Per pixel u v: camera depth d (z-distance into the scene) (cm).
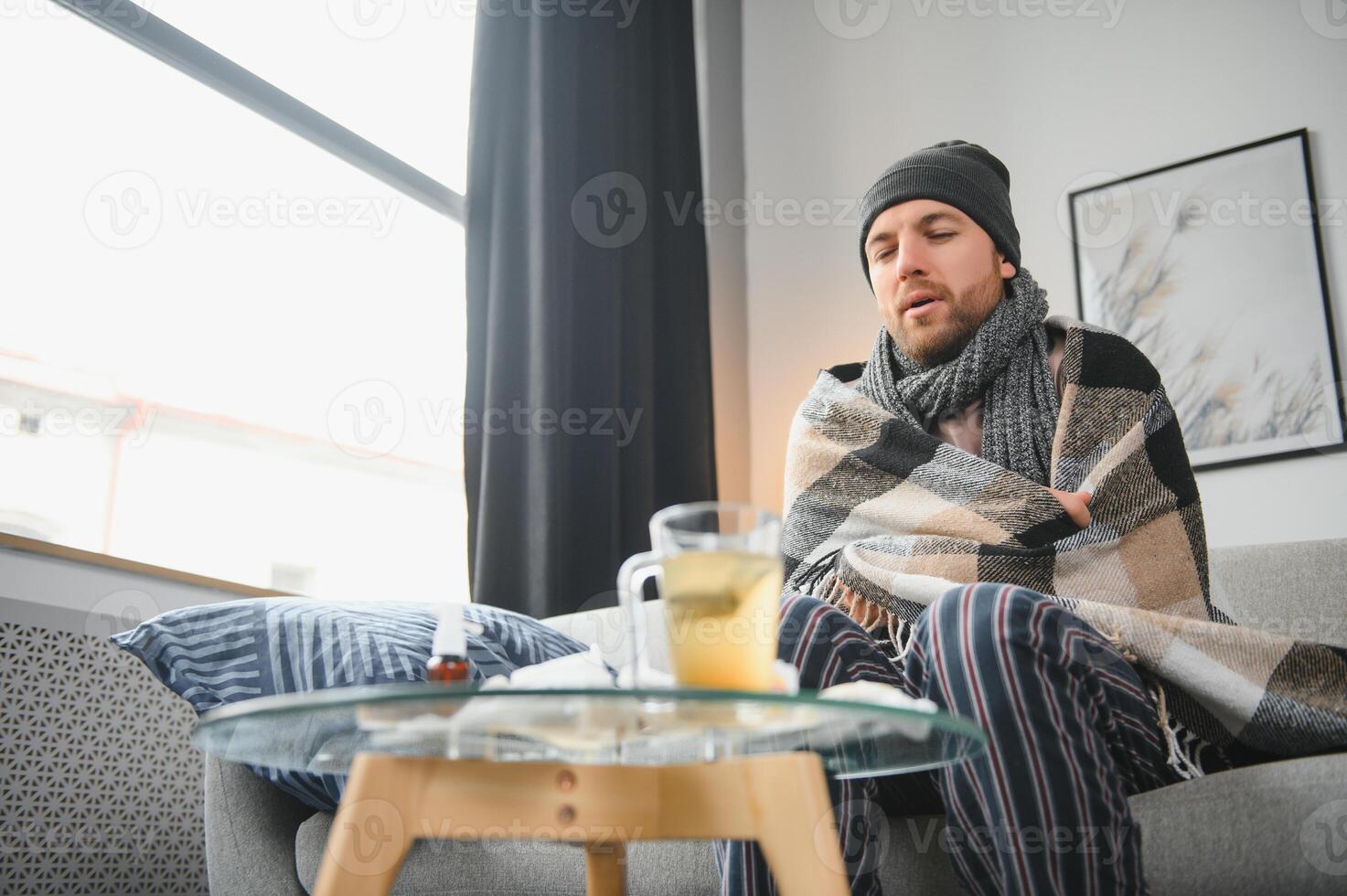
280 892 120
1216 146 239
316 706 64
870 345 273
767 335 287
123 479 184
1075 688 86
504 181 230
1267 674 103
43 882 151
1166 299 236
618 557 227
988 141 267
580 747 80
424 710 66
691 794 71
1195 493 136
